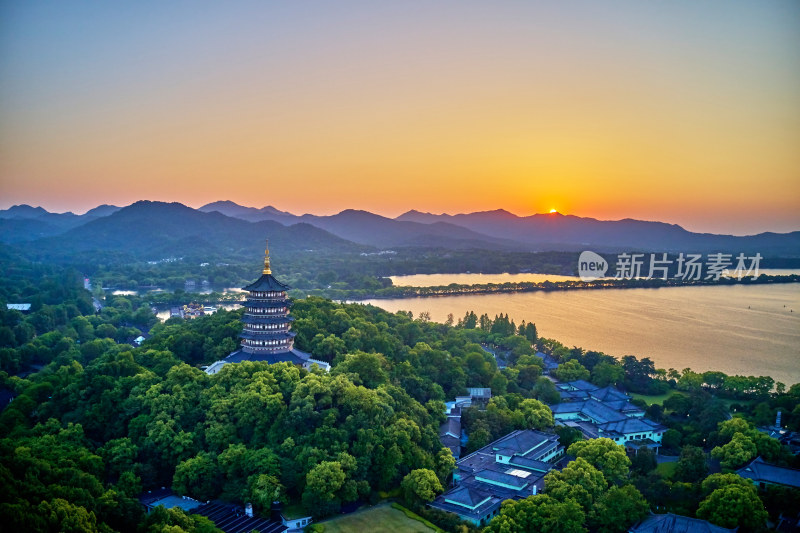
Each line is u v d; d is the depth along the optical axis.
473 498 190.12
